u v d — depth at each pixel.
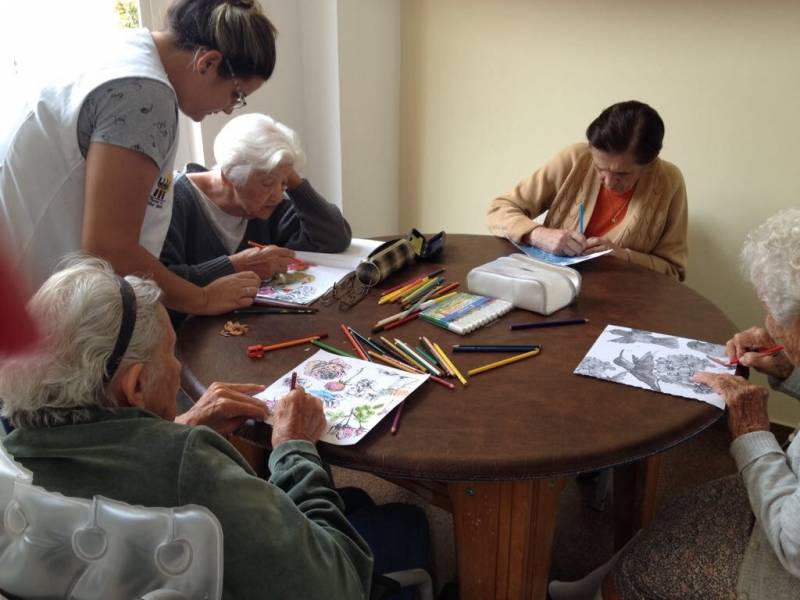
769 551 0.98
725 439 2.29
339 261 1.67
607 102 2.25
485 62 2.45
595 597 1.20
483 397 1.05
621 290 1.52
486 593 1.15
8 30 1.82
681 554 1.05
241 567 0.69
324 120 2.54
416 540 1.25
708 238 2.19
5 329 0.42
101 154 1.09
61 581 0.65
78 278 0.70
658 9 2.05
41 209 1.15
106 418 0.71
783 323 1.01
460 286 1.52
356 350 1.20
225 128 1.61
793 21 1.86
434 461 0.89
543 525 1.12
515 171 2.54
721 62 2.00
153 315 0.75
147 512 0.60
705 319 1.36
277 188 1.61
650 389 1.07
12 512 0.63
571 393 1.06
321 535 0.79
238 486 0.70
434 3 2.49
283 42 2.41
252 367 1.14
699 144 2.12
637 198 1.89
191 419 0.93
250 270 1.49
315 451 0.91
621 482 1.54
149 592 0.62
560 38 2.26
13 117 1.16
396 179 2.85
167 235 1.55
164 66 1.19
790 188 2.01
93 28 2.02
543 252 1.77
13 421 0.70
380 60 2.57
